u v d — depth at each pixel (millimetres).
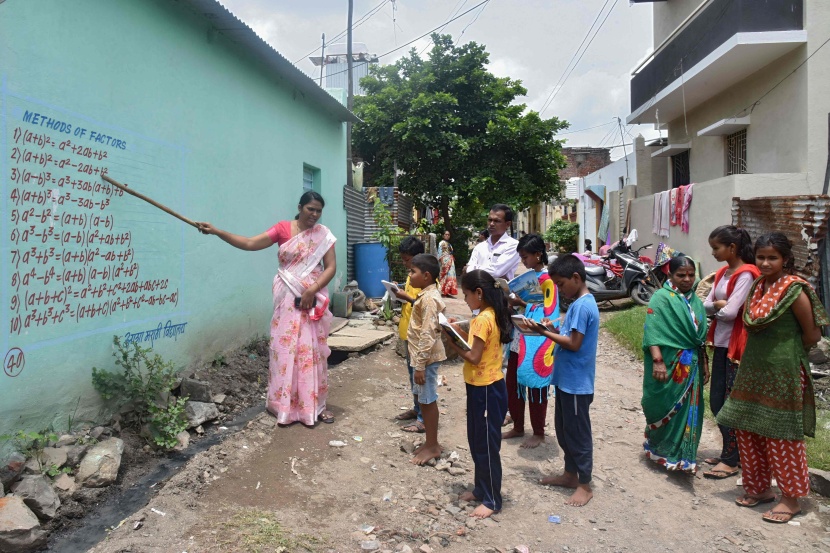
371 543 3121
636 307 11156
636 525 3465
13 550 2818
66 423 3883
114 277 4367
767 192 8867
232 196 6238
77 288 3988
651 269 11164
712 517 3574
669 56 12047
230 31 5887
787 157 9281
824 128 8695
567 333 3695
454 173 17906
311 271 4922
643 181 15398
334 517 3416
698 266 10367
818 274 7039
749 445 3676
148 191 4789
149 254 4797
